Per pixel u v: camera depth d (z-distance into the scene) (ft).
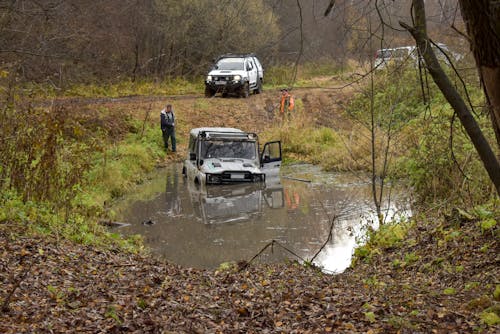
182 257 38.09
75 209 42.96
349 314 22.48
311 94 112.16
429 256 31.89
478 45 18.95
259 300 25.38
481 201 41.70
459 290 25.68
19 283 23.62
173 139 87.51
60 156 42.70
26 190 39.83
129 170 70.08
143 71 123.95
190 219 49.01
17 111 40.96
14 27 65.92
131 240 41.50
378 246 37.04
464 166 43.65
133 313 22.54
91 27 95.14
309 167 76.79
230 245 41.06
